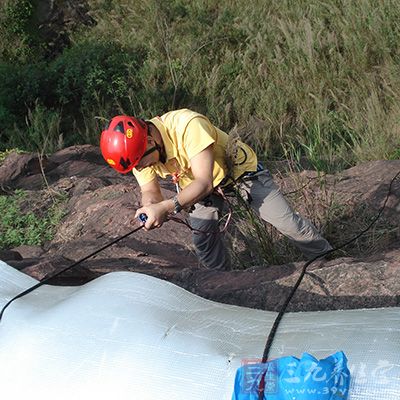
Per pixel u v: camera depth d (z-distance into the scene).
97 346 3.16
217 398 2.77
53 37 15.82
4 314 3.58
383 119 10.45
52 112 13.34
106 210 7.11
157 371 2.94
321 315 3.16
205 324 3.24
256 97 12.48
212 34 13.77
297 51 12.30
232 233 5.95
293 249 5.45
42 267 4.93
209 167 3.95
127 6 15.39
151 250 6.11
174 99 12.29
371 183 6.91
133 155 3.91
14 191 8.73
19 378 3.17
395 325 2.89
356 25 12.30
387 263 4.20
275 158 10.86
